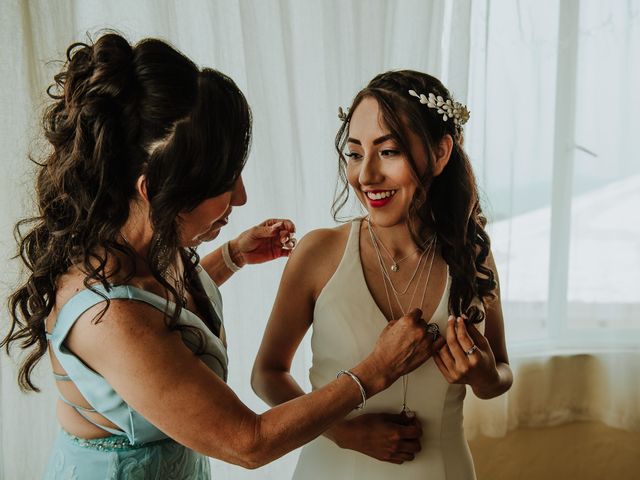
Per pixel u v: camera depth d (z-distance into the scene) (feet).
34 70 5.09
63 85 3.13
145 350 2.84
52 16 5.10
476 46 6.43
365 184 3.63
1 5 4.98
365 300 3.87
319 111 5.89
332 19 5.72
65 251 2.99
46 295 3.10
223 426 2.89
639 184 7.03
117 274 2.96
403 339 3.29
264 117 5.67
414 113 3.57
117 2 5.35
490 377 3.68
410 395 3.86
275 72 5.69
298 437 3.00
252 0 5.52
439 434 3.91
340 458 3.97
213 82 2.88
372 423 3.72
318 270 4.03
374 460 3.88
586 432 7.22
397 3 5.92
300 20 5.79
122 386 2.88
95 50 2.86
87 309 2.87
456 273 3.95
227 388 3.00
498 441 7.00
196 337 3.24
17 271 5.15
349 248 4.00
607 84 6.91
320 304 3.93
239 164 2.97
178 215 2.95
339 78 5.83
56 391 5.48
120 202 2.86
